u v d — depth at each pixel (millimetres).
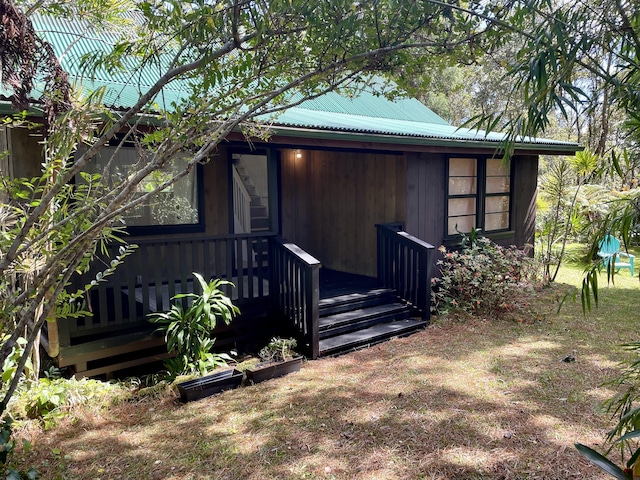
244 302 5238
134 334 4535
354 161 7570
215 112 2764
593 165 7719
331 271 8039
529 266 7316
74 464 3033
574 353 4969
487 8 2469
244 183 7445
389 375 4426
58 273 2727
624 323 6137
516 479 2766
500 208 8516
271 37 2607
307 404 3840
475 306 6602
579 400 3797
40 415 3547
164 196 6180
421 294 6141
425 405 3746
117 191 2799
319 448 3158
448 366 4625
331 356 5074
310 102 8344
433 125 9195
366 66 2877
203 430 3455
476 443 3166
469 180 7863
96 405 3770
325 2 2514
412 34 2789
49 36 5695
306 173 8359
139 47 2799
